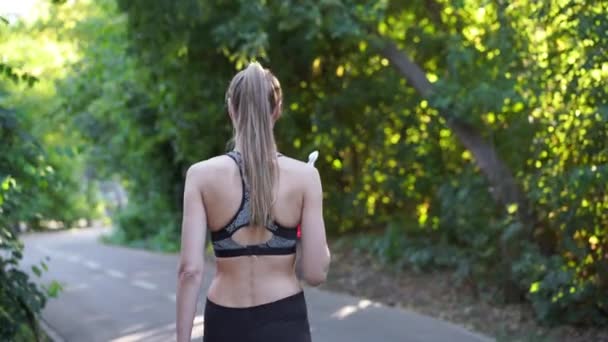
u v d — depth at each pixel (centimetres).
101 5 1661
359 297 1212
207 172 281
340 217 1814
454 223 1239
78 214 4534
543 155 966
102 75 1861
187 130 1659
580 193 830
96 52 1795
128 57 1566
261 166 280
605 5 792
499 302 1059
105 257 2212
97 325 1057
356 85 1557
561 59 890
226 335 277
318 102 1623
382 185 1630
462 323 984
